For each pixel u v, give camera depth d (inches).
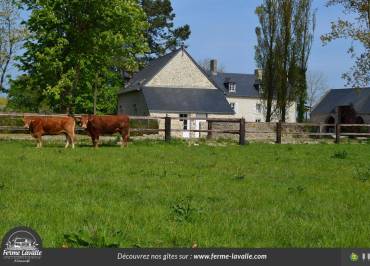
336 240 249.0
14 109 2144.4
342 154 783.7
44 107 2097.7
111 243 230.7
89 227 251.6
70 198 356.2
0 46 1689.2
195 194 390.3
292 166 621.6
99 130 900.6
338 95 2940.5
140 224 278.4
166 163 620.4
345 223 290.7
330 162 686.5
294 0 1985.7
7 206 318.7
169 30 2824.8
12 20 1676.9
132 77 2501.2
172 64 2098.9
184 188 419.2
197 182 454.9
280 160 704.4
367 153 874.1
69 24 1366.9
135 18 1437.0
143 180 460.1
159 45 2795.3
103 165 576.4
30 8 1408.7
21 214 291.4
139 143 1010.1
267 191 413.1
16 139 1038.4
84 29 1381.6
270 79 2006.6
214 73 2972.4
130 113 2222.0
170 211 314.2
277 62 1985.7
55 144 935.7
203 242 243.6
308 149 954.7
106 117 904.9
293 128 1470.2
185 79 2107.5
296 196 392.2
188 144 1031.6
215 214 310.0
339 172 562.9
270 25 1998.0
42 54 1325.0
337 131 1262.3
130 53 1494.8
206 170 555.5
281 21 1989.4
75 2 1336.1
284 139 1321.4
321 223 290.8
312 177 515.2
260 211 325.4
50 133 866.8
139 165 588.4
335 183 471.5
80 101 2113.7
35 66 1363.2
